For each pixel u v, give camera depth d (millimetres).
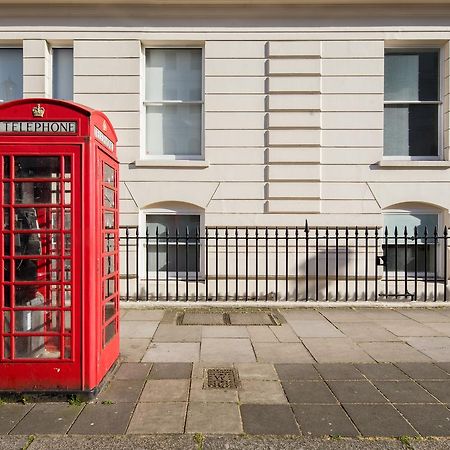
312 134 7684
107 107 7695
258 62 7703
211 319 6598
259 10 7641
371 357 4887
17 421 3387
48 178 3701
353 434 3197
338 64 7691
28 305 3916
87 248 3736
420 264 7914
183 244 7934
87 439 3133
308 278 7691
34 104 3684
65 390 3725
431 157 7996
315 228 7680
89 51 7684
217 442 3092
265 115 7707
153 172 7688
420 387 4039
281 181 7703
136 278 7578
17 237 3873
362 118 7707
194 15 7672
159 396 3828
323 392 3922
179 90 8055
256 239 7273
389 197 7695
